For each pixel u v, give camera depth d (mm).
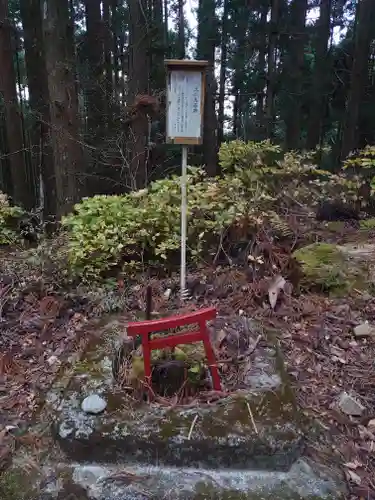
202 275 3283
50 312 2973
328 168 10641
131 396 1867
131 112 6789
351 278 3023
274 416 1708
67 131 5922
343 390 2096
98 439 1631
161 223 3426
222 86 11820
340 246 3629
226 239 3508
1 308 3012
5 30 7707
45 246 3701
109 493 1515
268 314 2758
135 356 2064
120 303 2988
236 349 2160
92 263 3252
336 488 1539
